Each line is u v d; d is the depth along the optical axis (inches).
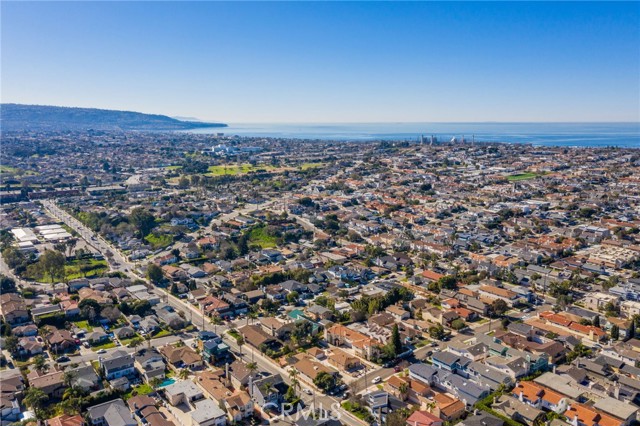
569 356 7027.6
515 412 5689.0
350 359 6943.9
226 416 5792.3
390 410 5851.4
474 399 6043.3
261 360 7273.6
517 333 7815.0
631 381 6259.8
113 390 6210.6
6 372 6889.8
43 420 5738.2
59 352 7490.2
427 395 6210.6
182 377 6697.8
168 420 5674.2
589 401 6003.9
